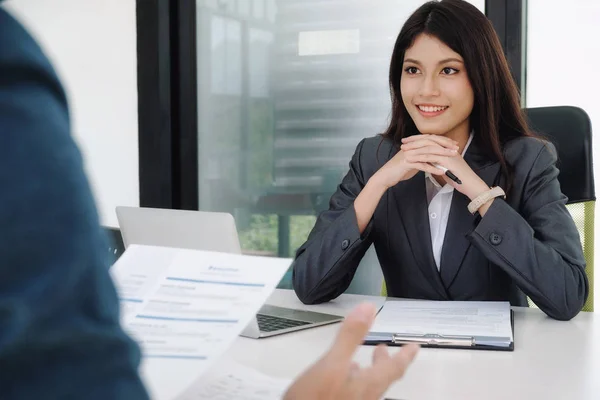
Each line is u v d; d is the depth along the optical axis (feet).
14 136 0.98
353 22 9.96
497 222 5.37
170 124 10.66
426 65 5.81
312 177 10.37
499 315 4.82
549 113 6.58
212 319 2.92
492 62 5.85
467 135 6.23
